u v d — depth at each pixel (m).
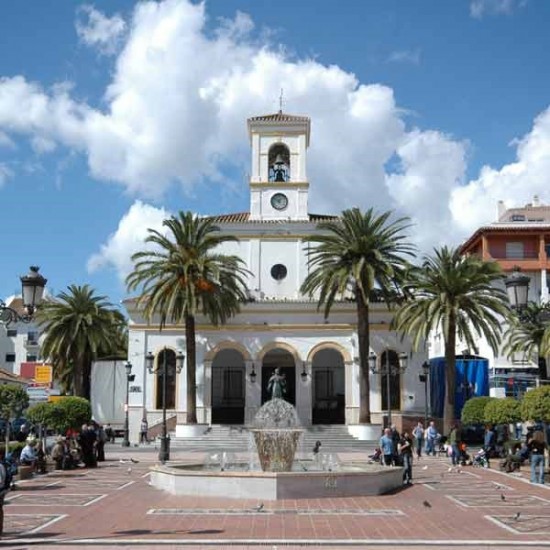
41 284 18.75
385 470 21.84
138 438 48.34
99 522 15.81
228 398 53.16
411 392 48.28
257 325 49.28
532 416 25.50
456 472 29.19
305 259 52.97
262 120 54.59
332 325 49.16
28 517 16.73
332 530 14.65
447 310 39.97
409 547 12.95
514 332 52.50
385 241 43.50
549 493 21.97
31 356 87.31
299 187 53.97
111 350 55.91
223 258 44.88
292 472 20.44
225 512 17.08
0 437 42.66
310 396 48.44
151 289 44.78
